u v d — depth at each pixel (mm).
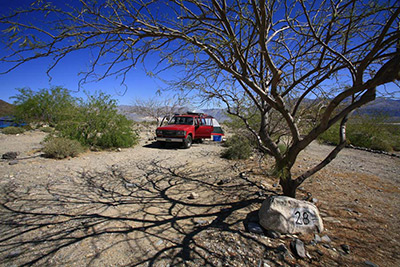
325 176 5418
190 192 4289
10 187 4203
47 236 2609
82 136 8789
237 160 7406
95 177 5176
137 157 7828
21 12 1700
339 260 2209
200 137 11703
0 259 2172
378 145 10961
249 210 3406
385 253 2338
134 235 2668
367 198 3961
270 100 2787
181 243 2492
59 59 2043
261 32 2211
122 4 1985
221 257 2242
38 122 16234
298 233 2670
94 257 2230
